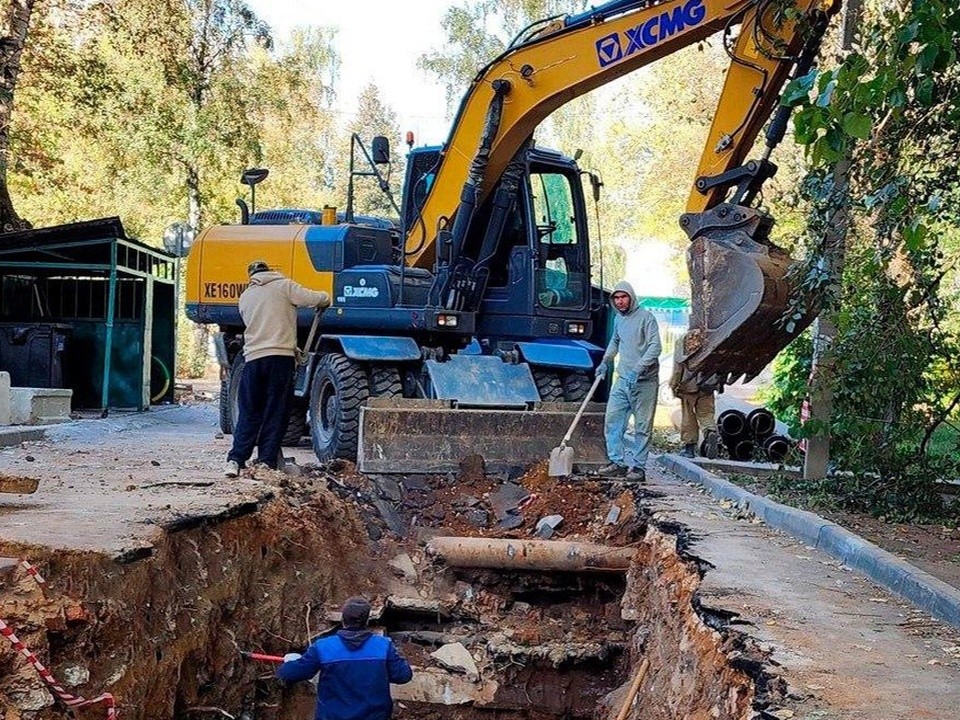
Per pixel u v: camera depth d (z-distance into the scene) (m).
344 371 12.12
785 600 6.37
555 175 13.25
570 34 11.27
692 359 9.66
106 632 5.86
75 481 9.27
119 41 29.00
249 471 10.04
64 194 30.44
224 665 7.64
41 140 27.47
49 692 5.23
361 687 6.37
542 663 9.27
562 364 12.44
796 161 13.77
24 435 13.45
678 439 18.38
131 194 31.45
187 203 32.06
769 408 16.59
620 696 8.23
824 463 11.08
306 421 14.45
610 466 11.68
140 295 19.86
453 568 10.12
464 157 12.34
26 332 17.73
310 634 8.95
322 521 9.84
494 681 9.26
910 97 8.12
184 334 36.75
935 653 5.31
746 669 5.05
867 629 5.77
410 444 11.41
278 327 10.47
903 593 6.53
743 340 9.56
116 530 6.66
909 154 8.56
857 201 8.80
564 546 9.90
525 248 12.73
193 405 22.81
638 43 10.78
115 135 30.27
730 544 8.15
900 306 10.38
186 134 30.75
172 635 6.75
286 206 35.28
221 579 7.74
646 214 36.44
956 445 12.27
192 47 31.47
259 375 10.41
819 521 8.48
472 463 11.45
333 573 9.60
